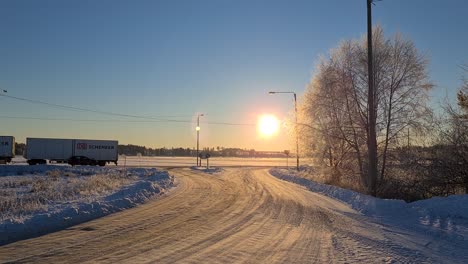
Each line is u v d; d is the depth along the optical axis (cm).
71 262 785
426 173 2220
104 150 6688
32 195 1966
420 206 1600
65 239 1011
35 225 1195
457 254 901
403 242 1037
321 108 3262
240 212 1574
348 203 1989
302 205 1850
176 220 1355
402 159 2572
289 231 1186
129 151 18062
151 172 4591
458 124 2078
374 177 2209
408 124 2830
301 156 3872
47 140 6450
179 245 962
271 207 1753
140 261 804
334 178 3375
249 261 824
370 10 2186
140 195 2067
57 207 1530
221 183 3222
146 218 1396
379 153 2881
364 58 2959
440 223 1296
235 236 1090
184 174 4584
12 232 1086
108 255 849
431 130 2609
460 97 2128
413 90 2872
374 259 852
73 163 6531
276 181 3575
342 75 3080
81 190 2225
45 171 4950
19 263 771
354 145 3102
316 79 3366
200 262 807
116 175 3822
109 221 1318
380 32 2997
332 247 971
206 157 6425
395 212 1600
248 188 2764
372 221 1400
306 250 935
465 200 1517
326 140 3288
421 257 872
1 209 1463
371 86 2205
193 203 1870
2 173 4650
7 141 6450
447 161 2080
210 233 1127
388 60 2917
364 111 3023
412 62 2888
